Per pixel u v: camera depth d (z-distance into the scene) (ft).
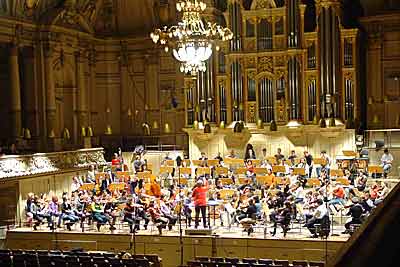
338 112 85.87
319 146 86.79
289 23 87.76
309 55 87.40
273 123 87.86
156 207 62.18
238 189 67.26
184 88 94.32
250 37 90.22
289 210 57.47
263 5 88.79
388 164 74.43
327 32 85.87
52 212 66.54
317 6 86.74
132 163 90.07
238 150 91.04
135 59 104.01
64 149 91.86
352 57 85.35
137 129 104.32
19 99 85.46
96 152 91.61
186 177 75.56
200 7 61.16
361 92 89.45
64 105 96.37
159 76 102.63
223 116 92.02
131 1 101.71
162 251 60.13
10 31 82.84
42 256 49.19
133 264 47.16
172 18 99.71
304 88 87.71
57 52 91.76
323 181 65.72
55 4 91.97
